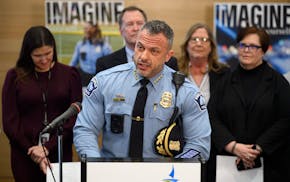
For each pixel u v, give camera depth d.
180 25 8.39
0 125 8.41
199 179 3.51
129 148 4.23
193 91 4.32
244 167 5.95
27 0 8.27
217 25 8.02
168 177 3.51
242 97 6.16
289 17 8.03
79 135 4.31
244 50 6.19
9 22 8.30
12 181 8.55
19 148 5.98
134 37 6.54
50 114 5.99
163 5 8.35
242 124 6.11
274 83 6.19
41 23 8.33
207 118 4.40
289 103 6.07
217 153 6.25
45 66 5.93
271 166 6.14
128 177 3.51
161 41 3.96
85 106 4.40
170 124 4.23
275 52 8.09
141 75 4.17
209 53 7.03
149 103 4.23
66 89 6.09
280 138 6.04
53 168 4.11
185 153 4.18
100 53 8.05
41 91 5.96
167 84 4.30
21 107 5.97
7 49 8.34
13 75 5.99
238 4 7.99
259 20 8.02
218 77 6.95
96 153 4.20
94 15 8.00
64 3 7.95
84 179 3.49
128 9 6.70
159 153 4.18
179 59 7.17
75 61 8.05
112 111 4.28
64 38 8.01
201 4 8.36
